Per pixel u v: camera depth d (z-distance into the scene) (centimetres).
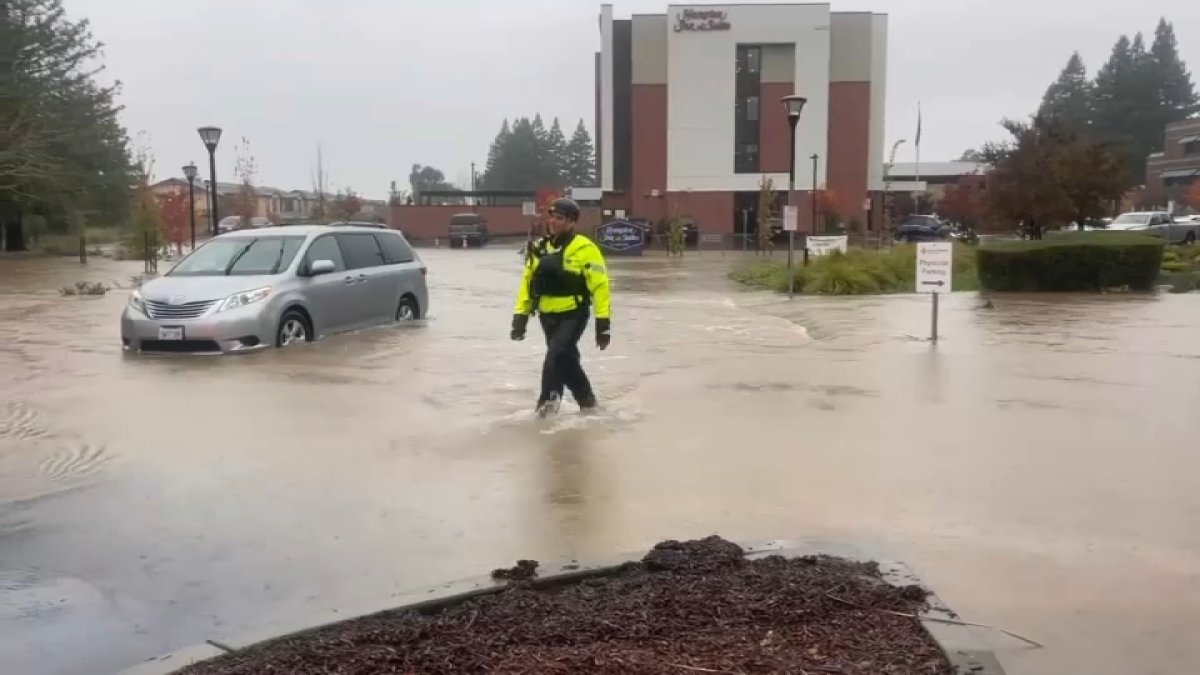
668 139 5966
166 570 493
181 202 4494
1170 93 10238
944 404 884
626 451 717
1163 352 1193
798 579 423
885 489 614
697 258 4291
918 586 416
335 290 1381
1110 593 439
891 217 6153
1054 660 373
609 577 439
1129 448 712
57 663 396
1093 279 2075
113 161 5062
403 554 509
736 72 5909
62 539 539
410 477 654
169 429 802
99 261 3953
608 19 6259
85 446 746
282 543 529
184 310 1203
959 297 1983
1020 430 774
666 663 341
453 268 3569
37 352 1240
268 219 6156
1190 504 575
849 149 6075
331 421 828
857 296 2119
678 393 948
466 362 1155
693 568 440
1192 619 411
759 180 5931
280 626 393
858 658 346
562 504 589
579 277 830
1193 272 2394
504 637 366
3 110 4112
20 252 4612
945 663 342
